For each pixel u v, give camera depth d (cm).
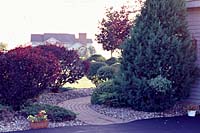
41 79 1030
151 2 1103
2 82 999
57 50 1456
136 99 1084
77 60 1501
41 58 1026
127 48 1117
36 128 864
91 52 3962
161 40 1066
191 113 1046
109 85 1259
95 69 1741
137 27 1113
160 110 1079
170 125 906
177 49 1072
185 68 1090
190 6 1138
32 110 970
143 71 1077
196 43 1152
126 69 1123
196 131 835
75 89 1695
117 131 833
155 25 1076
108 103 1180
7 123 903
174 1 1100
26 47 1118
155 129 857
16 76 993
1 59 988
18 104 1032
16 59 991
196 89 1148
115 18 2064
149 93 1061
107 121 961
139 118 1005
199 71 1134
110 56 2466
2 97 1014
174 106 1146
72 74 1495
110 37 2097
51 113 946
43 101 1280
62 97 1424
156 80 1034
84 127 880
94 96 1260
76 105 1234
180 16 1110
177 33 1098
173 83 1082
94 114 1061
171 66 1070
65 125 903
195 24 1157
